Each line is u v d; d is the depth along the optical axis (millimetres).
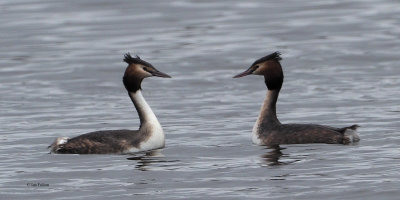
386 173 12914
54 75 23938
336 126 17234
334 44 26984
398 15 31406
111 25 31094
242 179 12938
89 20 31969
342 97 20344
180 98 21000
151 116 15320
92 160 14492
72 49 27391
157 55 26328
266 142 15328
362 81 22250
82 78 23547
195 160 14305
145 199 12078
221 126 17453
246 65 24797
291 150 14664
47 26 30891
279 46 27078
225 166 13781
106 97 21391
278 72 15758
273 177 12977
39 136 16938
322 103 19766
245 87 22172
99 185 12875
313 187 12359
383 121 17281
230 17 32281
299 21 31078
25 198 12273
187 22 31578
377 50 25969
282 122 17953
